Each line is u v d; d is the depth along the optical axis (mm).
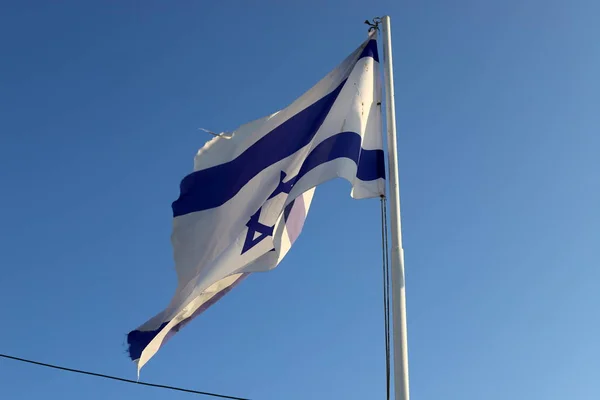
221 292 10852
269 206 10383
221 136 11250
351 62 10734
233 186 10891
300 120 10867
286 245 10211
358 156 9641
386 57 10359
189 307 10656
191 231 10734
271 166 10758
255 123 11273
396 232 9117
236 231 10461
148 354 10109
